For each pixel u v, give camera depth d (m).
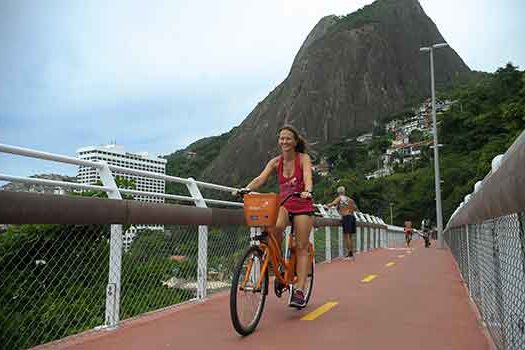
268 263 4.66
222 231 6.92
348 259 12.67
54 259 4.09
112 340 4.08
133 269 5.08
